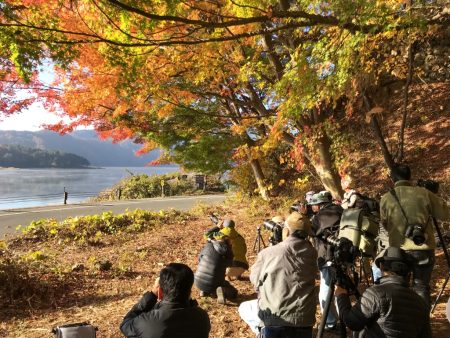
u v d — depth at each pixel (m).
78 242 13.02
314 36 9.78
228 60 10.12
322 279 5.59
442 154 13.88
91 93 10.14
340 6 5.93
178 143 16.47
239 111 15.03
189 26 7.81
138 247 12.30
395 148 14.95
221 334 5.94
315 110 11.32
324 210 5.82
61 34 5.59
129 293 8.30
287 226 4.49
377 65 11.12
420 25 6.17
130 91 7.38
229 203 20.12
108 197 36.53
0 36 5.07
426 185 5.52
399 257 3.38
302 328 4.21
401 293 3.27
